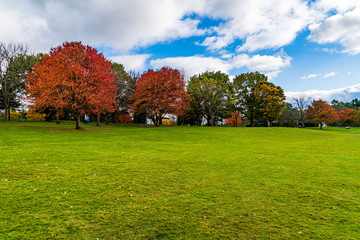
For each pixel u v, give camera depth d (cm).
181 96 4622
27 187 738
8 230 486
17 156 1169
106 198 677
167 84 4341
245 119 8206
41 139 1902
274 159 1340
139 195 710
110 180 847
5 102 3709
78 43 3191
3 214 553
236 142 2322
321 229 521
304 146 2056
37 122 4106
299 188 800
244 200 687
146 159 1254
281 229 521
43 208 595
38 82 2809
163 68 4731
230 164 1184
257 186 819
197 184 833
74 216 560
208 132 3409
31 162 1057
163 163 1167
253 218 573
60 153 1305
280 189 789
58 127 3180
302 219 570
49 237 468
